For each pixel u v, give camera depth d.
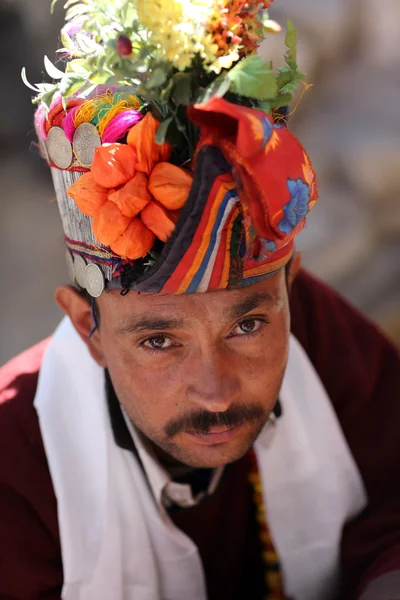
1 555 1.24
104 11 0.95
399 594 1.25
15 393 1.34
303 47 4.98
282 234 0.96
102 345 1.15
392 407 1.48
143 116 0.99
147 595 1.28
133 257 0.98
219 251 0.97
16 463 1.27
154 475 1.28
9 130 4.47
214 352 1.06
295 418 1.38
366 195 4.10
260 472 1.38
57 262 3.65
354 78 5.31
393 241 3.83
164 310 1.03
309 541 1.41
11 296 3.40
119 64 0.92
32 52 4.38
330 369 1.46
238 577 1.50
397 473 1.45
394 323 3.22
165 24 0.90
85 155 1.04
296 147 0.96
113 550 1.25
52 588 1.25
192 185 0.92
